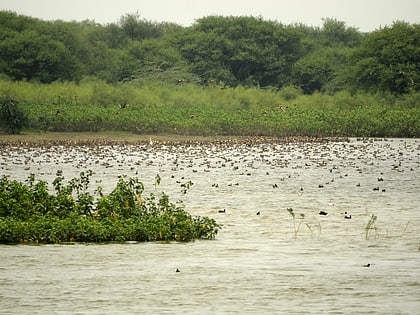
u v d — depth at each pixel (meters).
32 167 99.06
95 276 41.78
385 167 104.56
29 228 50.97
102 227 51.81
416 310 35.84
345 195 77.19
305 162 109.81
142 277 41.62
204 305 36.59
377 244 51.72
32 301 37.09
